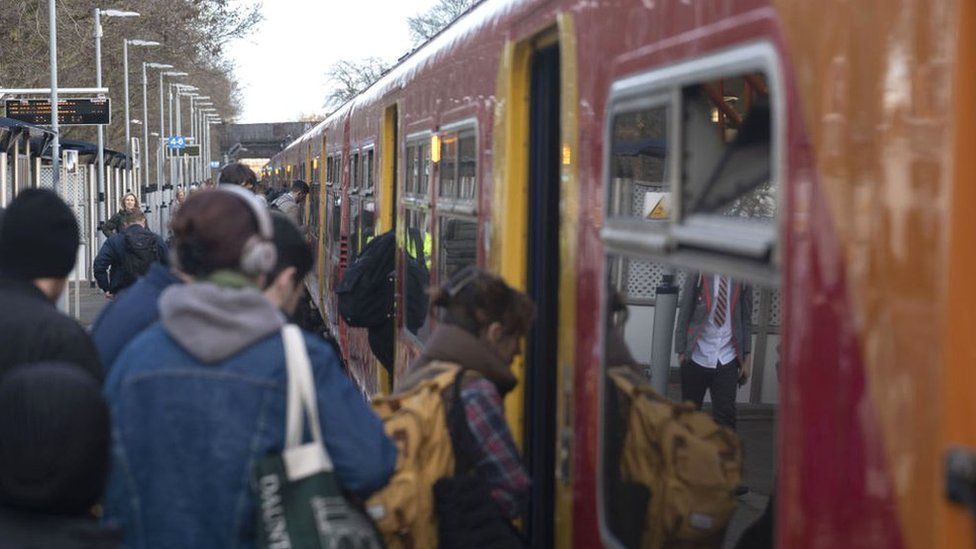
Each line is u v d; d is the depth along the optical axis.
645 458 3.62
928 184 1.93
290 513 2.84
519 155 4.96
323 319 17.36
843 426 2.14
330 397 2.92
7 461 2.25
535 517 4.87
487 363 3.74
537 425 4.89
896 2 2.04
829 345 2.19
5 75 31.86
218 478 2.82
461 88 6.15
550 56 4.88
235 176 9.02
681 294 6.51
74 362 3.54
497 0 5.66
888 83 2.05
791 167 2.37
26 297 3.62
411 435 3.51
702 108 3.02
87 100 28.02
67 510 2.29
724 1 2.72
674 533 3.65
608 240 3.54
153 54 47.44
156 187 46.31
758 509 5.08
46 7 31.44
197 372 2.86
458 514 3.52
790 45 2.38
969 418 1.85
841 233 2.17
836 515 2.15
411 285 7.81
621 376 3.64
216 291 2.92
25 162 23.06
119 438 2.88
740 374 6.58
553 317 4.91
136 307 3.71
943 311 1.87
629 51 3.42
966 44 1.87
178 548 2.83
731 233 2.66
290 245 3.38
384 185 10.32
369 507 3.44
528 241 4.95
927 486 1.89
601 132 3.68
